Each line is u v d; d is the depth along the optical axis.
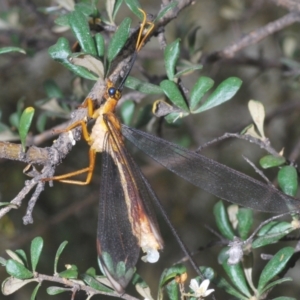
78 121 0.50
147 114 0.55
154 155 0.51
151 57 0.61
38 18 0.60
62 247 0.49
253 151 0.68
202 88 0.50
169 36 0.62
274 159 0.51
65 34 0.60
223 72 0.67
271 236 0.50
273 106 0.70
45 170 0.49
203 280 0.49
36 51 0.60
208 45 0.71
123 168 0.50
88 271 0.49
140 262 0.63
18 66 0.65
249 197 0.50
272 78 0.69
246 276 0.50
